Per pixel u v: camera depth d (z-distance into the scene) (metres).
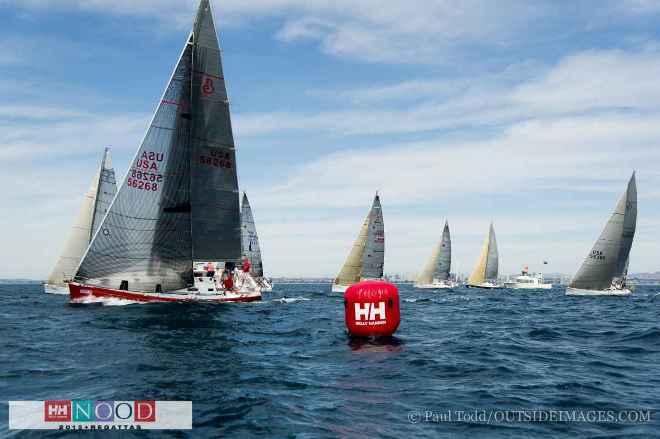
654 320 25.03
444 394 9.64
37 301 36.00
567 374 11.61
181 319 20.97
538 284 112.31
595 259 59.06
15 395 9.17
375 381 10.55
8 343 14.62
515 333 19.30
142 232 27.22
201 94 30.20
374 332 15.41
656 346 15.75
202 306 27.45
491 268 109.81
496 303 44.25
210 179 30.83
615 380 11.05
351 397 9.30
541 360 13.38
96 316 21.72
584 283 59.59
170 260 28.20
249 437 7.18
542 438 7.37
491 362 12.80
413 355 13.47
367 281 15.85
